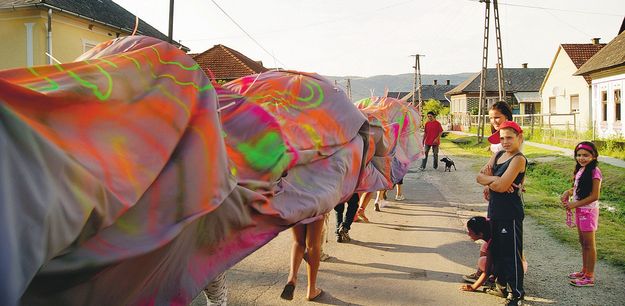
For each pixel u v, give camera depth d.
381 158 6.92
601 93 26.70
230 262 3.23
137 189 2.42
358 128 5.52
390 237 8.02
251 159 3.69
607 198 11.23
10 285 1.75
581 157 5.56
